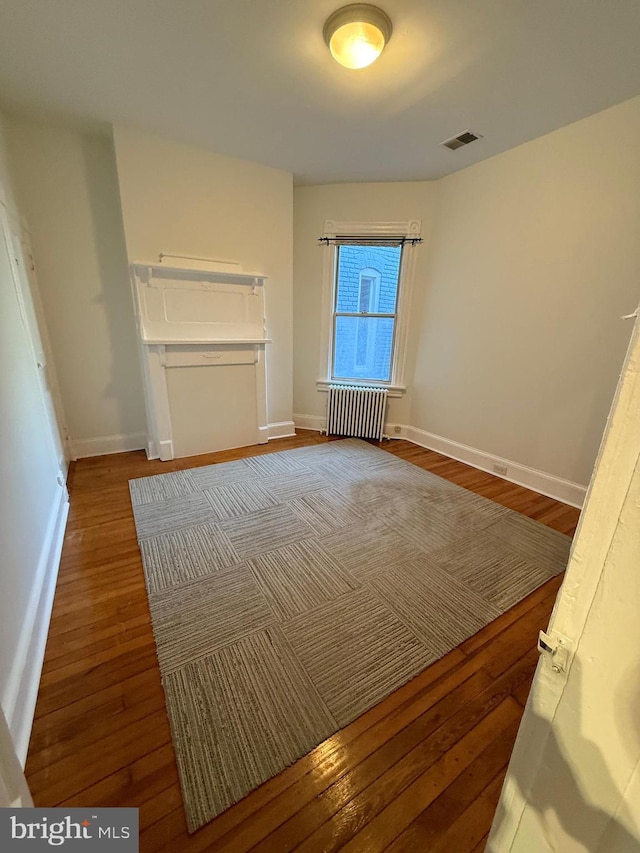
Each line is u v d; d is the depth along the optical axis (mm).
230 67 1952
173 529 2248
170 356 3135
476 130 2527
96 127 2641
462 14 1568
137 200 2768
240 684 1305
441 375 3658
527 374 2914
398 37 1704
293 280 3969
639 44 1697
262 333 3549
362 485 2941
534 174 2656
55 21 1650
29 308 2373
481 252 3113
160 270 2936
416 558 2039
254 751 1100
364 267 3840
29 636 1309
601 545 437
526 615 1668
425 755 1109
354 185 3555
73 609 1621
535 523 2436
